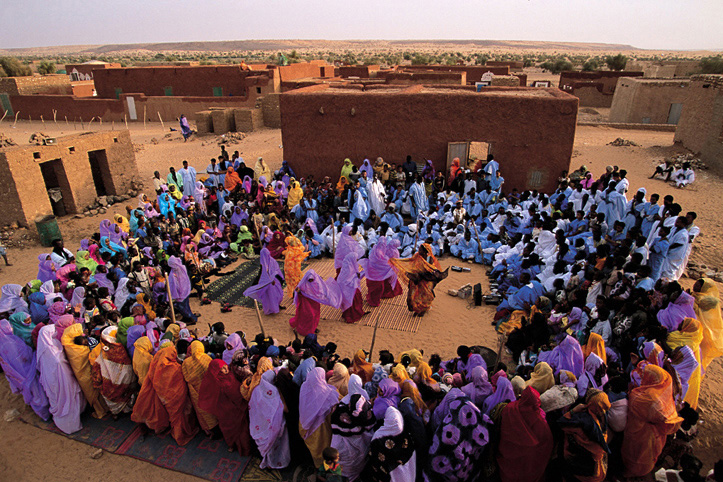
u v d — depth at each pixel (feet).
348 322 34.88
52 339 24.45
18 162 48.85
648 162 69.97
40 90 138.31
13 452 23.94
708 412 24.80
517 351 28.86
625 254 31.94
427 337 32.63
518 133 55.62
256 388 21.67
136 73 132.16
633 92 104.01
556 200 48.62
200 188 55.36
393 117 57.88
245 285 40.91
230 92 128.77
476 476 20.04
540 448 19.04
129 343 25.62
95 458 23.34
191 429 24.56
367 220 47.09
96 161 65.77
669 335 24.09
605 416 19.54
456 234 45.47
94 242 39.93
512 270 37.96
